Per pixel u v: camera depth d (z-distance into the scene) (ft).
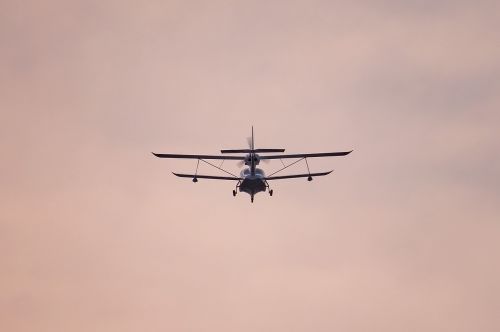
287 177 406.21
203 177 409.69
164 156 423.23
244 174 413.59
